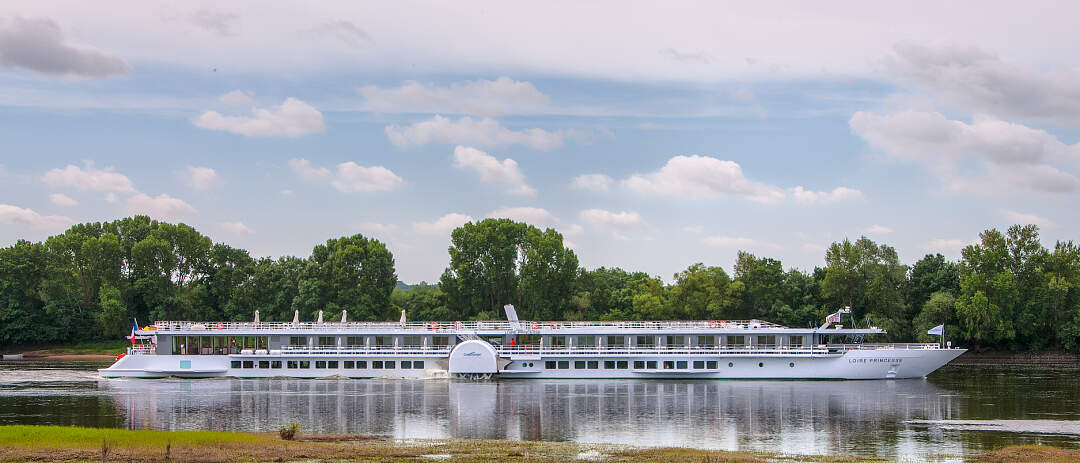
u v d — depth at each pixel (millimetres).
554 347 127188
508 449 71500
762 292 196750
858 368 124812
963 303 180875
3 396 108000
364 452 68812
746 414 93562
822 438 79562
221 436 73500
